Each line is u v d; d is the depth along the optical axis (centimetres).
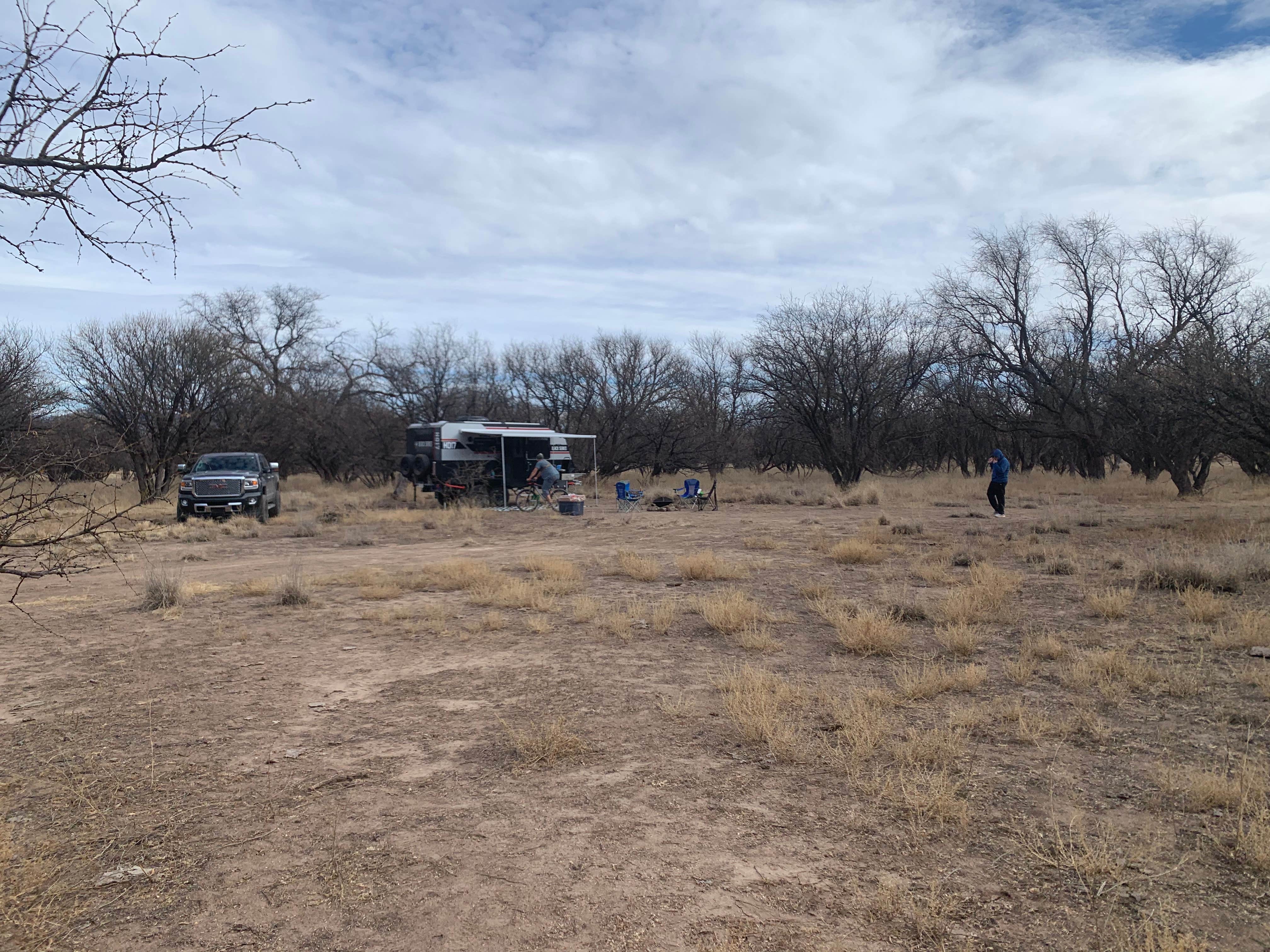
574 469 3175
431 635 792
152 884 324
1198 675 576
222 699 588
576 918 294
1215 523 1528
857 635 693
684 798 400
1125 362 2850
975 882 311
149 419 2492
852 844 346
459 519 2100
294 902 309
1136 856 321
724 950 270
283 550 1590
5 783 433
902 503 2503
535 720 528
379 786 425
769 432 4366
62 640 793
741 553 1399
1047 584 995
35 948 279
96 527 325
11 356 1216
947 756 434
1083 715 500
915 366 3391
